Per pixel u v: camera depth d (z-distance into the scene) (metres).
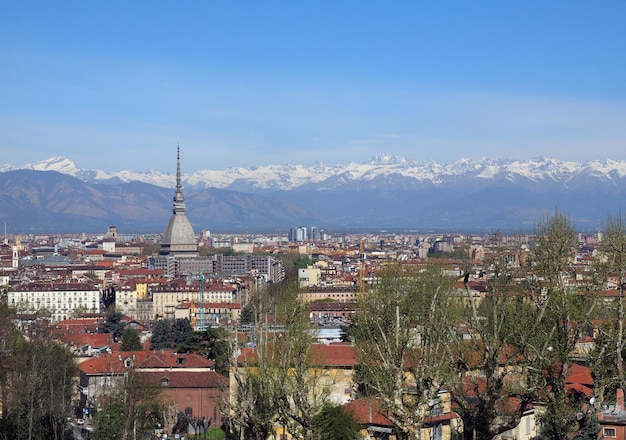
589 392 162.62
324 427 147.38
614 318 168.00
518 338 135.38
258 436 147.38
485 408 118.12
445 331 146.50
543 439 143.38
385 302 162.12
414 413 124.38
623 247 172.25
